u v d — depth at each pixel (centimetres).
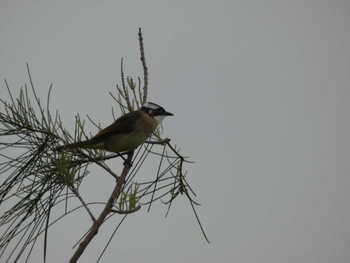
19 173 746
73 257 667
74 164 845
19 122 812
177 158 807
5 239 680
